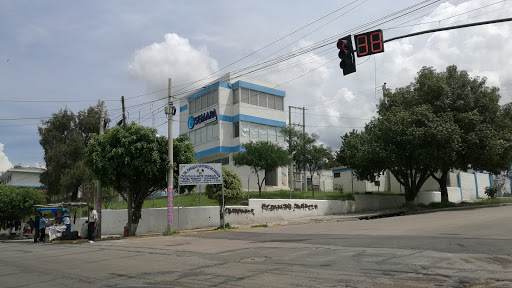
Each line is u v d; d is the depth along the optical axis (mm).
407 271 7527
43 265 10492
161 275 8203
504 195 49812
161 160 19859
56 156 41094
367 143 29797
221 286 6941
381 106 34500
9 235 30406
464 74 31281
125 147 19141
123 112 23078
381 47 11977
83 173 38562
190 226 22344
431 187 41562
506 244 10367
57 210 27750
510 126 31438
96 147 19578
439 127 26938
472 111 29312
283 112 41938
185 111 45000
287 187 40781
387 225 17703
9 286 7707
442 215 22953
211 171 20922
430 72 32062
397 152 29031
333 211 29094
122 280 7887
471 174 43375
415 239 11969
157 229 22047
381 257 9086
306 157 32969
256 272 8039
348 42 12492
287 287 6660
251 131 39031
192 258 10469
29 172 61562
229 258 10164
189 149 21375
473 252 9320
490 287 6312
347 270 7824
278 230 18375
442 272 7375
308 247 11344
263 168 30281
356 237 13266
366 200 31734
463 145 28422
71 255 12547
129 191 20125
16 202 29938
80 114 44688
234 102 39438
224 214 21891
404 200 34469
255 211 24516
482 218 19219
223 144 38531
